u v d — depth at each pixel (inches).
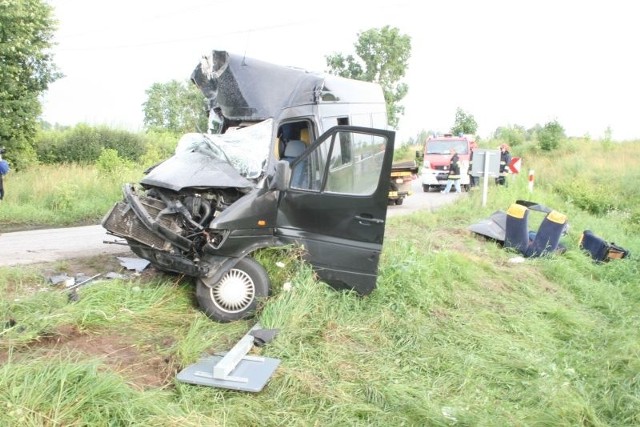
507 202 592.1
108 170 706.8
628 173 862.5
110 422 140.7
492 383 199.6
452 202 613.0
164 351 194.5
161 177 236.4
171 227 226.7
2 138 783.7
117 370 174.4
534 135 1498.5
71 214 538.6
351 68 1363.2
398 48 1336.1
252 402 165.2
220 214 224.1
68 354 174.4
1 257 319.9
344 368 193.6
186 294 243.0
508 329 254.2
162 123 1995.6
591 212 710.5
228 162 245.3
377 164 240.2
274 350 198.4
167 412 149.9
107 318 211.2
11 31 751.1
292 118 266.5
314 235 244.4
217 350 201.8
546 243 389.7
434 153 937.5
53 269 283.4
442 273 300.5
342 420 163.2
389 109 1336.1
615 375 212.4
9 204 543.8
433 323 244.8
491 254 386.3
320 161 243.6
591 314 297.1
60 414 138.2
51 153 892.0
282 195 240.7
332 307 234.8
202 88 281.3
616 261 392.2
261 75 267.7
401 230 429.1
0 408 136.3
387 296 257.6
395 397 178.4
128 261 299.7
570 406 180.2
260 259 236.8
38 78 821.2
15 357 173.6
